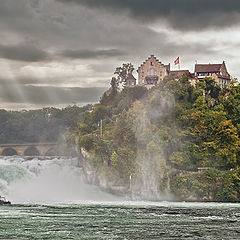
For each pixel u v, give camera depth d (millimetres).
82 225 105562
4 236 95000
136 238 94562
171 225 106812
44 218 113062
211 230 102312
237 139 184500
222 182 170875
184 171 181000
